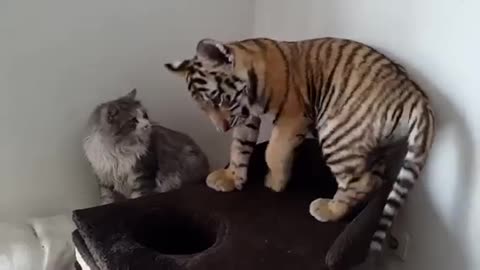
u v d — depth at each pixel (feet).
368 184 4.91
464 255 4.90
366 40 5.29
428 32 4.76
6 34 5.53
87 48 5.92
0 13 5.44
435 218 5.05
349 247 4.31
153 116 6.54
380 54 4.94
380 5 5.08
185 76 4.92
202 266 4.37
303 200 5.22
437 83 4.78
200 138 6.89
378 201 4.69
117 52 6.08
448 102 4.74
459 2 4.49
